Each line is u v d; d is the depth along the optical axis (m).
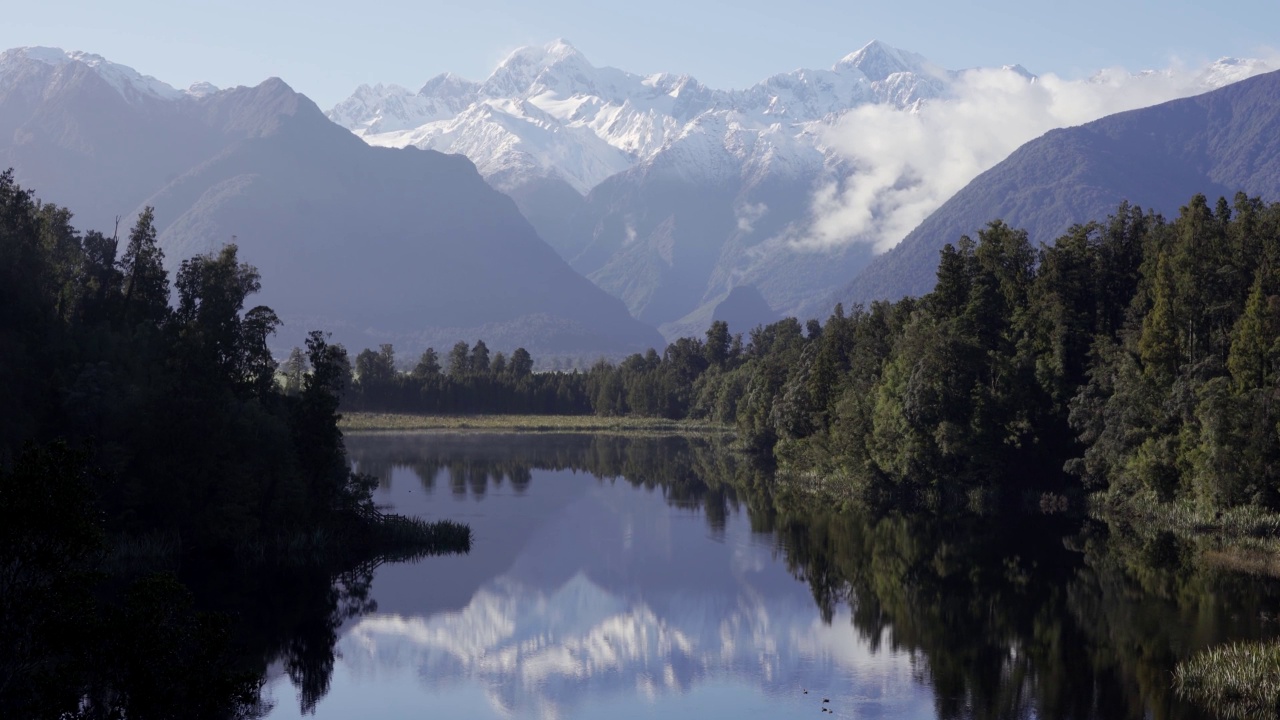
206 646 37.53
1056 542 107.25
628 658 71.50
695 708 61.62
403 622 79.62
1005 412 135.25
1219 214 144.12
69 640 35.16
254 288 122.31
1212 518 108.00
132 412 93.88
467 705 62.84
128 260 125.44
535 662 70.81
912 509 133.12
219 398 96.62
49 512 34.88
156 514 94.62
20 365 90.12
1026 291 152.75
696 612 82.56
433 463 190.38
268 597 83.81
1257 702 58.03
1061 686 62.75
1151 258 141.38
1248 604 79.75
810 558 102.19
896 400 142.75
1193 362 121.69
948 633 75.12
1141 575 90.38
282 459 99.56
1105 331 147.50
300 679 67.25
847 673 67.00
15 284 94.81
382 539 105.31
